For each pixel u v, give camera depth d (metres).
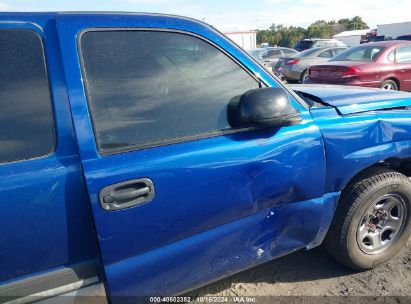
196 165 1.83
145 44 1.82
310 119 2.26
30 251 1.58
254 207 2.07
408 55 8.66
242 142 1.98
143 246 1.77
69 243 1.66
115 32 1.75
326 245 2.70
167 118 1.84
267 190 2.08
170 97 1.86
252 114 1.88
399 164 2.85
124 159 1.69
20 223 1.53
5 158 1.54
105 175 1.63
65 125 1.63
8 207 1.50
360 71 8.12
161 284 1.89
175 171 1.78
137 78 1.79
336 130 2.31
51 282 1.66
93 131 1.65
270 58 18.78
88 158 1.63
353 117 2.41
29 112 1.59
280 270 2.83
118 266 1.72
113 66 1.74
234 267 2.14
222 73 2.01
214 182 1.89
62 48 1.64
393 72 8.38
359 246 2.66
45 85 1.62
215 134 1.93
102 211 1.62
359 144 2.40
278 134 2.09
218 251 2.03
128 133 1.73
